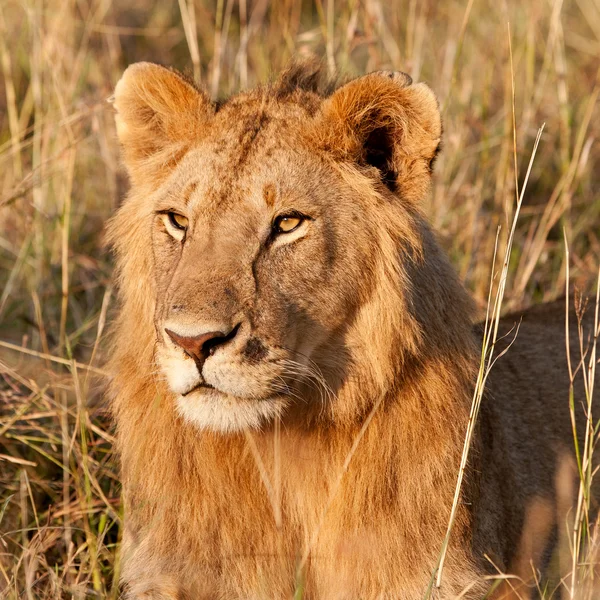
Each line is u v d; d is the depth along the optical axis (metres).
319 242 6.88
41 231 11.77
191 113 7.47
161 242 7.12
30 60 13.68
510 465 8.20
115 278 8.00
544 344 9.56
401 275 7.07
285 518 7.20
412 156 7.16
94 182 13.61
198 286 6.52
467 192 12.43
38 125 11.94
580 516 7.41
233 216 6.81
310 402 7.10
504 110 13.20
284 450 7.11
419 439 7.12
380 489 7.08
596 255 12.56
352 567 7.11
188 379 6.49
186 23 11.91
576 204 13.20
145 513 7.43
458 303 7.64
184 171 7.12
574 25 18.53
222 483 7.16
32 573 7.24
